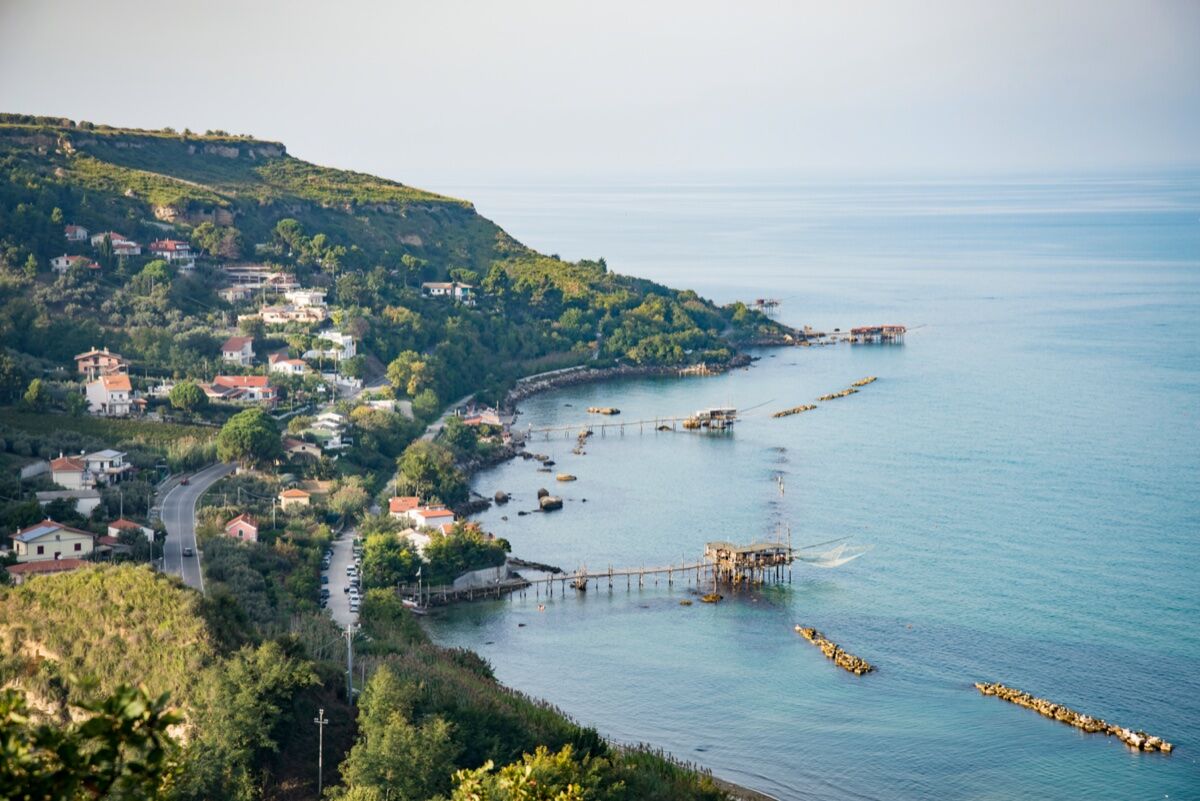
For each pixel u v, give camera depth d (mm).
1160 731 168500
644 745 163750
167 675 140000
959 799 152625
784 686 185125
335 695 150125
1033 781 156375
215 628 148500
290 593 198875
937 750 164500
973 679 185750
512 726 144250
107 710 36656
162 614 147875
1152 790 153500
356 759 128500
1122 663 189625
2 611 149875
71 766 36156
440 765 128375
